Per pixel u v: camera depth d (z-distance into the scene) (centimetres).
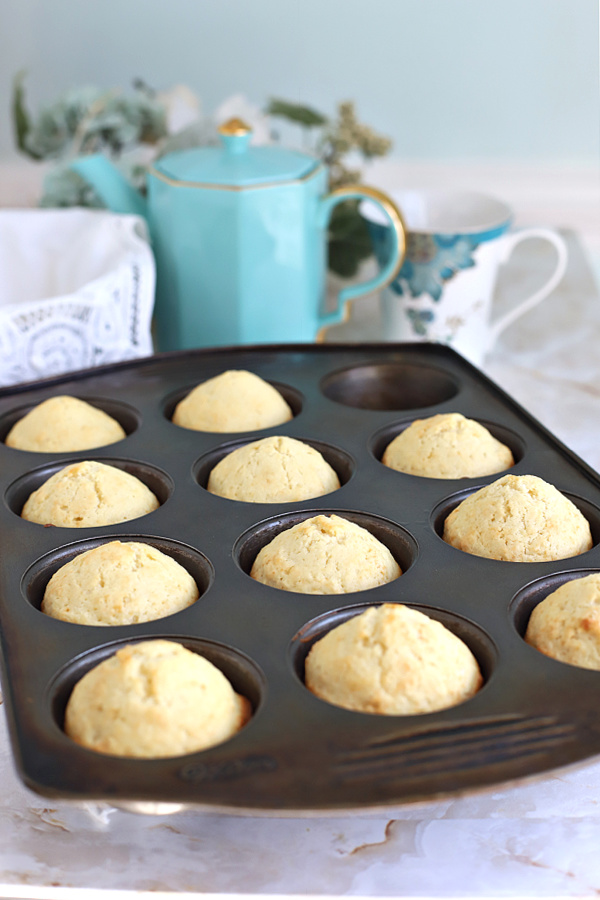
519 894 46
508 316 79
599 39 90
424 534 55
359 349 71
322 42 89
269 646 49
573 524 55
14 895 46
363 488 59
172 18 87
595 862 47
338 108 92
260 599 52
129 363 68
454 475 60
